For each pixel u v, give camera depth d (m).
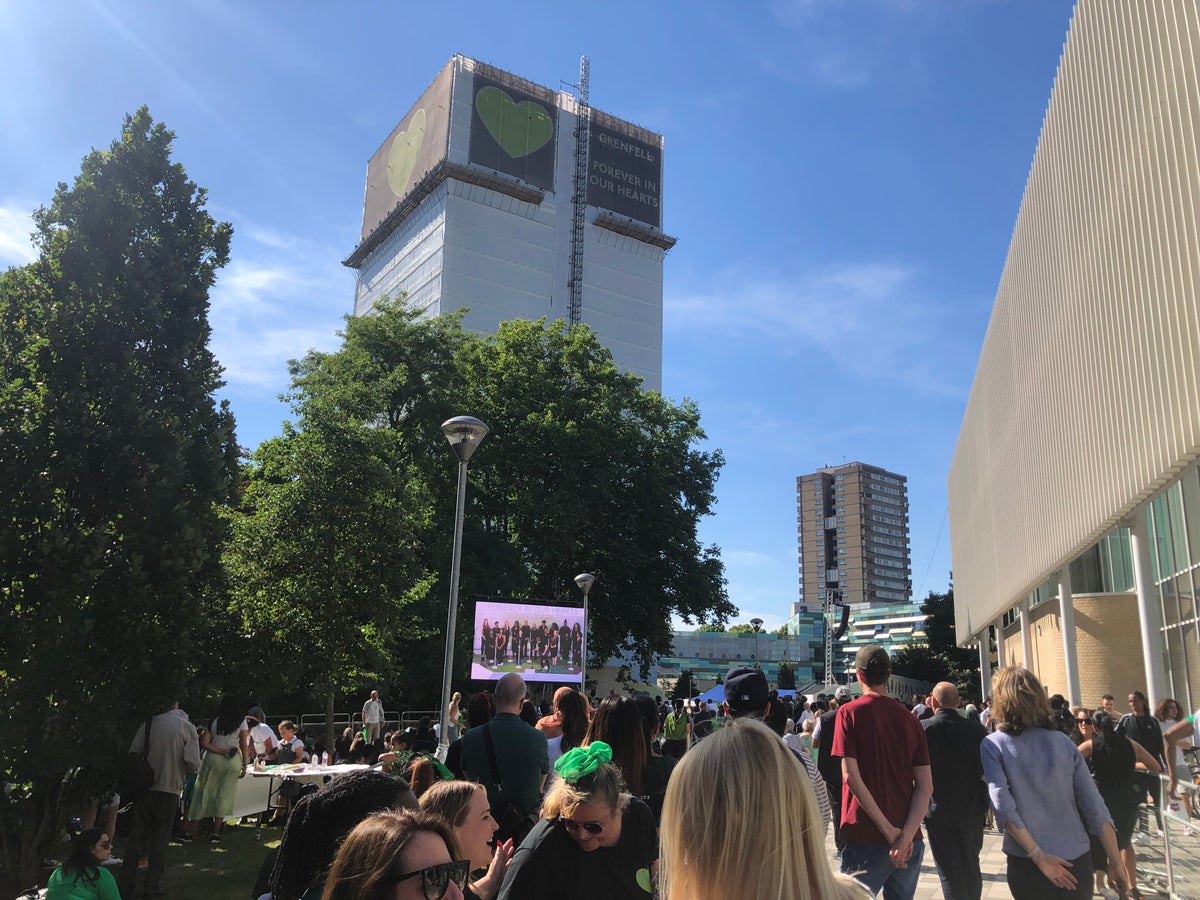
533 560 35.88
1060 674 26.92
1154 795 8.14
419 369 32.72
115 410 8.62
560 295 112.19
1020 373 24.80
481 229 105.19
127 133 9.36
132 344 8.95
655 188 123.44
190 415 9.22
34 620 7.79
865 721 4.88
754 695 4.61
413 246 109.69
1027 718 4.47
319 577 17.55
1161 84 12.26
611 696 4.73
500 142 108.75
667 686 77.62
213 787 10.55
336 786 2.80
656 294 120.62
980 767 5.88
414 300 106.56
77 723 7.88
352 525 18.09
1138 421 13.99
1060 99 18.17
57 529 7.87
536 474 35.31
